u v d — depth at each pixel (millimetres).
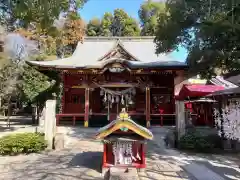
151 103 19500
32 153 8766
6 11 7324
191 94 15523
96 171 6613
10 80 17422
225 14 7137
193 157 8500
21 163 7441
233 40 8031
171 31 8977
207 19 7586
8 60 15648
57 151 9133
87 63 18562
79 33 21891
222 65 9961
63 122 18781
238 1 6340
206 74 10594
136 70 17516
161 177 6164
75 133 13766
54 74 19031
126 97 18969
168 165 7359
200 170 6844
